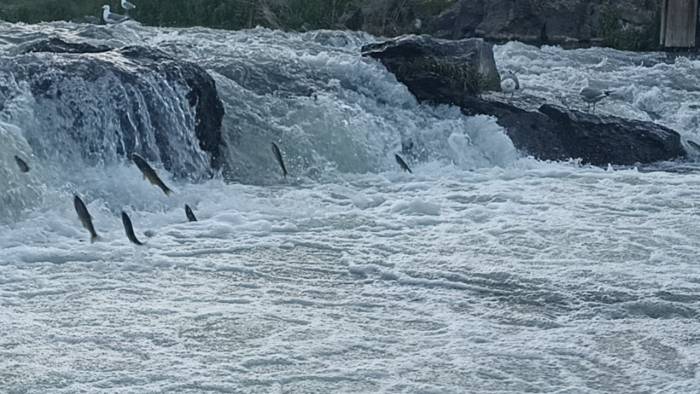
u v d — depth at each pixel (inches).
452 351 379.9
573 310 430.3
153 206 574.9
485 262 488.1
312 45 939.3
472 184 671.1
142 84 617.9
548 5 1339.8
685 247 524.4
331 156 699.4
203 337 386.0
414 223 558.6
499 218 571.2
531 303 437.7
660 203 621.3
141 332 388.5
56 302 418.0
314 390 344.2
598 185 674.8
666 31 1301.7
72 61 614.2
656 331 408.2
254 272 467.8
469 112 783.1
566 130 782.5
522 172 710.5
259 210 574.2
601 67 1126.4
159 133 620.4
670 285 458.6
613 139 785.6
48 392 336.5
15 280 441.4
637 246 523.5
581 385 354.6
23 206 537.0
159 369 355.9
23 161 502.6
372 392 343.9
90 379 346.9
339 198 617.9
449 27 1374.3
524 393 346.3
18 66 602.9
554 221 567.5
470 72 808.3
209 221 543.8
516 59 1125.7
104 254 480.4
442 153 747.4
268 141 687.1
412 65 797.2
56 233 510.9
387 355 374.6
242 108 705.0
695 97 992.9
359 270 474.3
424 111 783.7
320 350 376.5
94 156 597.0
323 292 444.5
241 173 659.4
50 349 369.7
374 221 561.3
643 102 949.8
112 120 604.7
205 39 923.4
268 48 853.8
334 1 1376.7
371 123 732.7
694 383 358.9
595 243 526.3
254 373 355.3
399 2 1401.3
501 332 402.0
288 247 507.5
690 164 786.8
